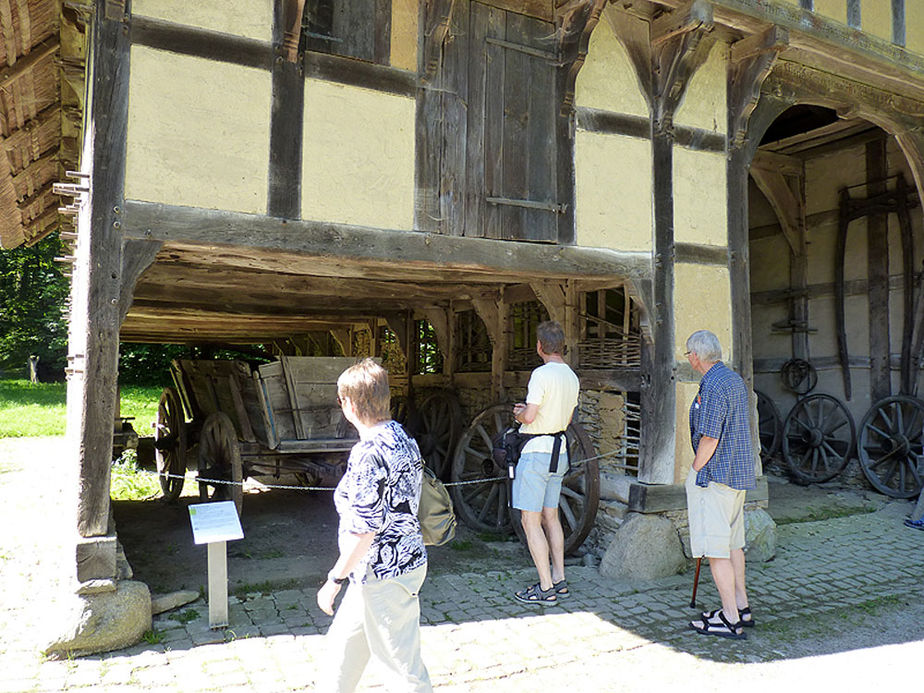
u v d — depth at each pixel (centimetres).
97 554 356
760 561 538
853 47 575
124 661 340
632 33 527
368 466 238
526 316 669
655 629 400
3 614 396
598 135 507
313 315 740
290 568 495
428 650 365
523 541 556
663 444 519
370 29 428
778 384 907
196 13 383
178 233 375
